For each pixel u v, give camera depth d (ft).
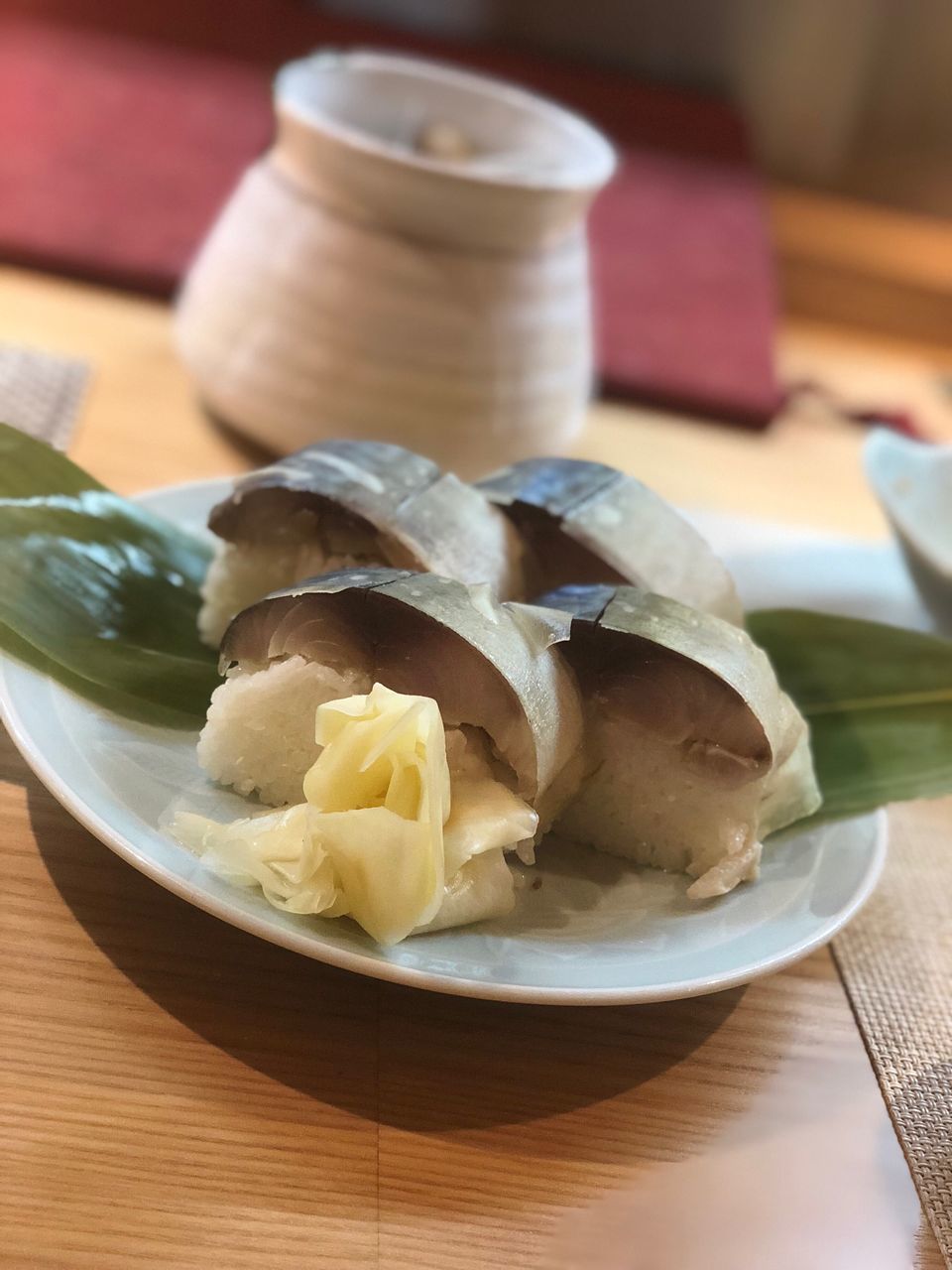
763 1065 0.70
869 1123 0.68
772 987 0.76
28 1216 0.53
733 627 0.77
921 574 1.08
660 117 2.08
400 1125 0.61
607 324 1.57
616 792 0.76
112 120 1.64
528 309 1.09
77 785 0.65
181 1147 0.57
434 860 0.61
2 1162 0.54
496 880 0.67
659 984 0.64
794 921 0.72
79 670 0.74
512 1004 0.68
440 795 0.63
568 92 2.03
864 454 1.17
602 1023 0.69
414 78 1.25
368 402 1.08
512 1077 0.65
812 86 2.16
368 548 0.79
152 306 1.39
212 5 1.95
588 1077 0.66
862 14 2.07
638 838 0.77
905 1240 0.62
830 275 2.17
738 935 0.70
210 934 0.67
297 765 0.70
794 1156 0.65
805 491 1.43
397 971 0.60
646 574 0.82
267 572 0.82
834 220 2.23
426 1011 0.67
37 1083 0.58
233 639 0.71
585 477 0.86
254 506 0.80
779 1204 0.62
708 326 1.63
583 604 0.75
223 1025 0.63
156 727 0.74
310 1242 0.55
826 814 0.83
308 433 1.10
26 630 0.73
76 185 1.48
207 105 1.75
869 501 1.47
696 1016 0.72
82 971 0.63
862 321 2.22
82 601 0.79
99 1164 0.55
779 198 2.24
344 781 0.63
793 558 1.22
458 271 1.05
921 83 2.15
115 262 1.37
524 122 1.25
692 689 0.72
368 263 1.05
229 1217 0.55
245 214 1.12
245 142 1.68
